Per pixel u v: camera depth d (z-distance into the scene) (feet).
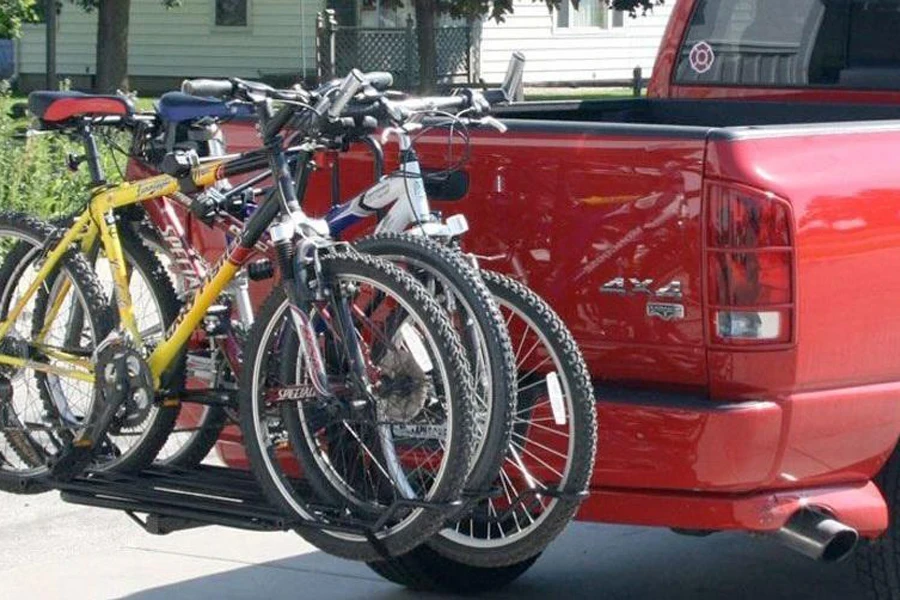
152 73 111.86
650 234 17.29
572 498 16.15
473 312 15.67
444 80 103.35
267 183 18.66
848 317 17.42
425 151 18.54
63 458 18.65
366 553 16.34
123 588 22.34
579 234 17.72
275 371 16.90
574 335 17.89
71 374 19.03
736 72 26.81
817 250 17.07
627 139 17.39
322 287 16.28
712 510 17.02
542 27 109.60
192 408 19.26
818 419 17.29
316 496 16.78
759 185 16.78
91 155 19.48
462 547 16.90
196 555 23.90
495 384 15.52
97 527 25.05
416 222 17.03
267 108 17.13
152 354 18.20
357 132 17.08
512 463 17.16
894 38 24.75
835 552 17.58
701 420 16.72
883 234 17.72
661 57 27.81
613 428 17.19
